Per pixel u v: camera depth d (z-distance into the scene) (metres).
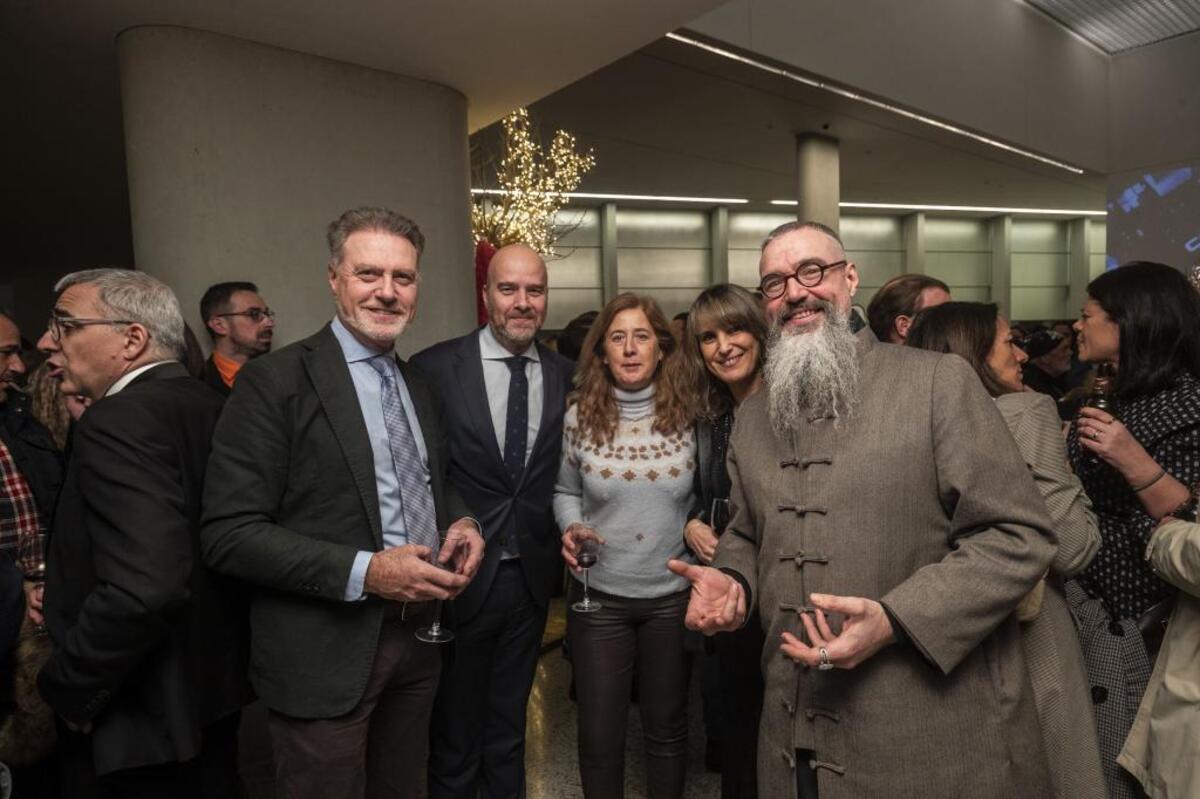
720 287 2.18
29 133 5.02
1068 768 1.53
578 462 2.27
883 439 1.32
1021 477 1.27
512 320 2.26
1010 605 1.21
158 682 1.44
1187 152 11.68
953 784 1.24
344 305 1.68
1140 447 1.65
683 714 2.21
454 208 4.04
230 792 1.66
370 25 3.24
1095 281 1.94
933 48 8.71
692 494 2.26
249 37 3.35
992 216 15.59
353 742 1.58
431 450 1.84
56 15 3.13
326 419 1.61
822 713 1.32
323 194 3.59
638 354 2.18
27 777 1.64
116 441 1.39
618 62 6.77
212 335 3.20
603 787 2.18
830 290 1.47
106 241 8.62
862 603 1.18
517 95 4.17
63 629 1.45
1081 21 11.11
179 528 1.40
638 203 12.55
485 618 2.21
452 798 2.21
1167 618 1.70
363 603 1.56
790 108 8.23
